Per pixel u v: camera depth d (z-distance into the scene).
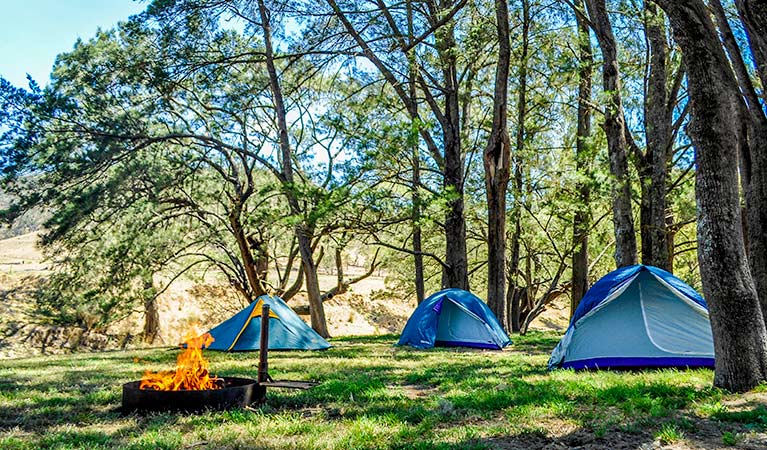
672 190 21.47
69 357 16.27
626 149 17.20
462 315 16.67
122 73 21.98
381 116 24.75
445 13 20.28
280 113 23.88
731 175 7.02
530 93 23.11
